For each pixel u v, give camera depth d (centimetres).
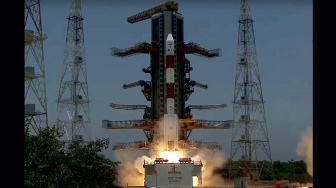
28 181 4791
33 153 5162
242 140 14088
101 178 5481
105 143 5522
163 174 11606
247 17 14250
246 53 14250
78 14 13775
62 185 5059
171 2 15775
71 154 5362
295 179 13512
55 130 5641
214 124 15450
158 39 16112
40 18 10175
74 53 13712
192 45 15812
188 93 16375
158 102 15738
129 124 15350
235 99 14262
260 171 13938
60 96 13450
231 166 14125
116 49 15962
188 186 11606
